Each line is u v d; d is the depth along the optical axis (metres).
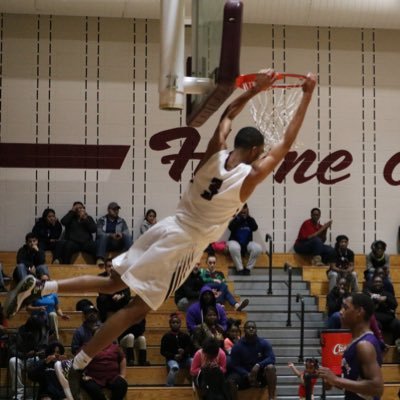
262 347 16.34
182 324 18.31
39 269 18.42
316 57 22.25
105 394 15.66
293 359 18.02
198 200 6.45
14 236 21.08
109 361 15.48
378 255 20.72
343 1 20.39
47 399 14.82
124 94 21.73
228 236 21.14
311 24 20.92
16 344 15.70
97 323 16.14
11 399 16.16
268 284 20.17
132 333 17.22
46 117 21.44
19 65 21.48
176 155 21.69
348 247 22.00
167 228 6.52
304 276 20.28
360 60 22.38
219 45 6.31
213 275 18.81
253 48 22.09
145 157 21.64
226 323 17.48
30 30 21.53
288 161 21.95
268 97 18.73
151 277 6.41
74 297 18.75
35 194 21.27
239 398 16.39
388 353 18.00
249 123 21.44
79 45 21.69
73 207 20.39
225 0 6.29
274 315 19.00
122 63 21.78
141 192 21.58
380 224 22.16
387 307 18.22
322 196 22.02
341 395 16.81
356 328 7.96
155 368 16.92
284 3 20.25
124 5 20.17
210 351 15.55
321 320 19.08
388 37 22.52
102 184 21.48
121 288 6.66
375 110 22.34
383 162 22.28
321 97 22.23
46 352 15.60
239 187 6.31
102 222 20.39
